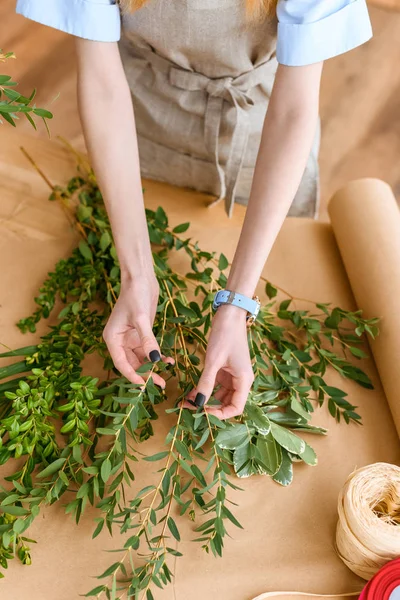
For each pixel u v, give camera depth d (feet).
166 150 5.43
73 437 3.57
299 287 4.88
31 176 5.19
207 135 5.04
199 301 4.68
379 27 10.14
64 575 3.37
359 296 4.67
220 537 3.35
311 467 3.90
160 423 3.96
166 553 3.47
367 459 4.00
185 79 4.83
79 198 5.00
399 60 9.77
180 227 4.75
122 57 5.14
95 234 4.77
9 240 4.78
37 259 4.71
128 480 3.47
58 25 3.92
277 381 4.09
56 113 8.34
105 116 3.98
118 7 4.09
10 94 3.12
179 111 5.13
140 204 3.99
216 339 3.63
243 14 4.21
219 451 3.63
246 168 5.54
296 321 4.50
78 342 4.17
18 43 9.03
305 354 4.25
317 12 3.65
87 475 3.72
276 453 3.67
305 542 3.60
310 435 4.05
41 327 4.36
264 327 4.36
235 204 5.38
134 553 3.47
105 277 4.43
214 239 5.04
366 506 3.30
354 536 3.29
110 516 3.35
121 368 3.66
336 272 5.01
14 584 3.33
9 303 4.43
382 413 4.25
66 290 4.51
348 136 8.82
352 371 4.33
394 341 4.27
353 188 5.05
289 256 5.05
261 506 3.71
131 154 4.01
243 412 3.81
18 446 3.50
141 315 3.73
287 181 3.75
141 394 3.51
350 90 9.34
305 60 3.71
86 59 3.98
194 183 5.52
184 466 3.42
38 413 3.60
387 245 4.67
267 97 5.07
